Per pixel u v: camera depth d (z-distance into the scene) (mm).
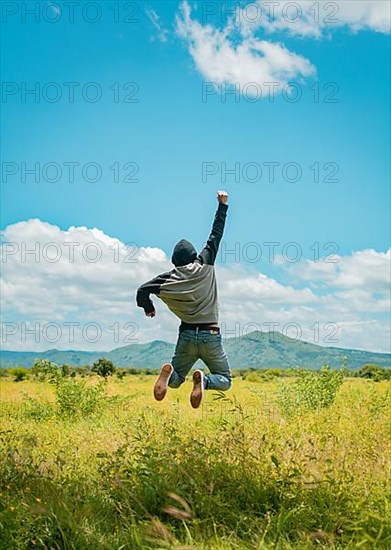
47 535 5766
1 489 7191
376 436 10727
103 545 5672
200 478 7078
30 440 9727
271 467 7664
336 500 6766
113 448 9938
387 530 6016
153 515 6582
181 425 11891
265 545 5652
